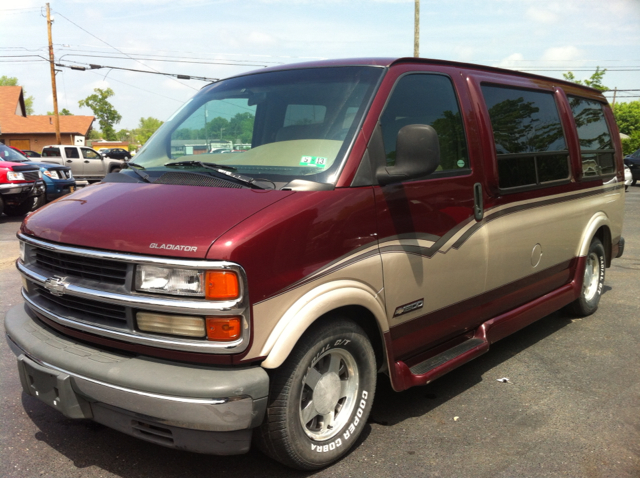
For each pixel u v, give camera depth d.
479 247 3.94
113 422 2.75
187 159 3.60
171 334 2.63
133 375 2.59
